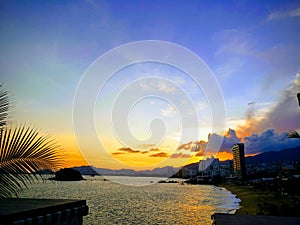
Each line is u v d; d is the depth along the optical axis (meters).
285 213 12.42
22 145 3.59
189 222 23.27
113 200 43.81
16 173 3.49
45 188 59.66
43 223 3.73
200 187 93.94
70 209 4.39
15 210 3.49
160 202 41.06
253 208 28.19
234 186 76.25
